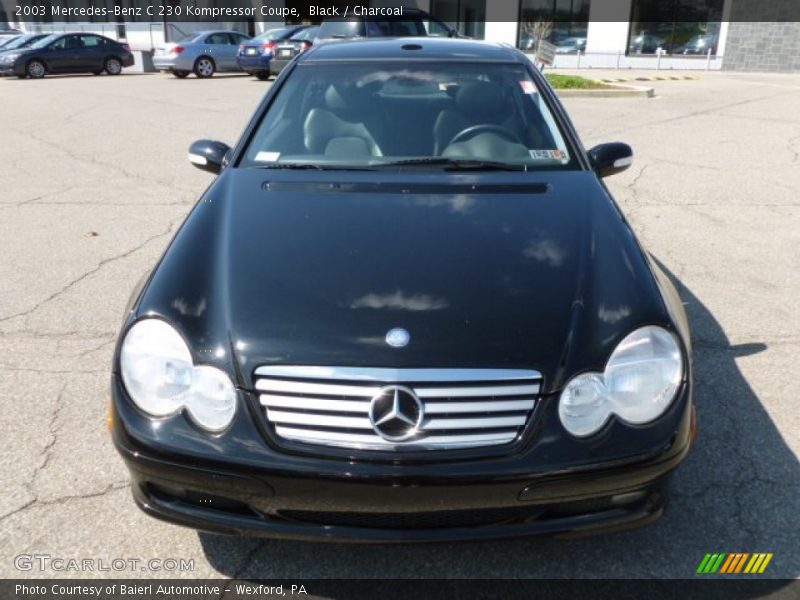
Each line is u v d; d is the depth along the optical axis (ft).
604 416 7.21
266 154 11.23
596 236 8.91
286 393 7.17
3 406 11.25
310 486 7.00
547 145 11.36
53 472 9.71
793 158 27.35
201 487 7.25
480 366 7.13
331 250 8.53
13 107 43.70
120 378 7.63
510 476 6.94
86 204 22.20
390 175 10.54
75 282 16.12
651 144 29.66
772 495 9.25
